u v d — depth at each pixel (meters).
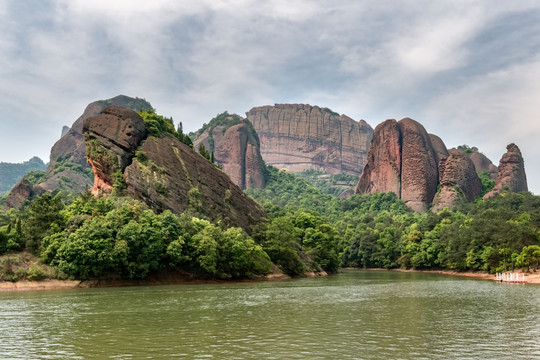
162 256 90.12
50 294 67.75
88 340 33.91
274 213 186.62
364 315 46.66
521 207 194.62
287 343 32.97
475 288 81.56
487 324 41.25
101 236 82.44
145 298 62.41
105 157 109.38
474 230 137.62
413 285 90.19
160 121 135.00
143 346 31.95
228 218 117.50
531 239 114.62
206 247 92.94
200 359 28.36
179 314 47.16
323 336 35.53
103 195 106.88
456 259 138.62
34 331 37.50
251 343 32.94
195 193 113.62
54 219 88.25
